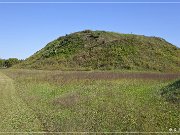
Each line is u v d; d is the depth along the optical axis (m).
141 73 59.53
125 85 37.59
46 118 20.97
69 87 38.06
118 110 22.05
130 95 29.19
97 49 92.50
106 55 86.88
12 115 22.45
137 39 97.50
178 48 99.62
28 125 19.48
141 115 20.39
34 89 37.38
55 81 44.22
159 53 89.31
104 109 22.66
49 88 37.78
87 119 20.02
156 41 101.38
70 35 112.69
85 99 27.22
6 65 151.00
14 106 26.19
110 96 28.72
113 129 17.56
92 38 105.19
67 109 23.86
